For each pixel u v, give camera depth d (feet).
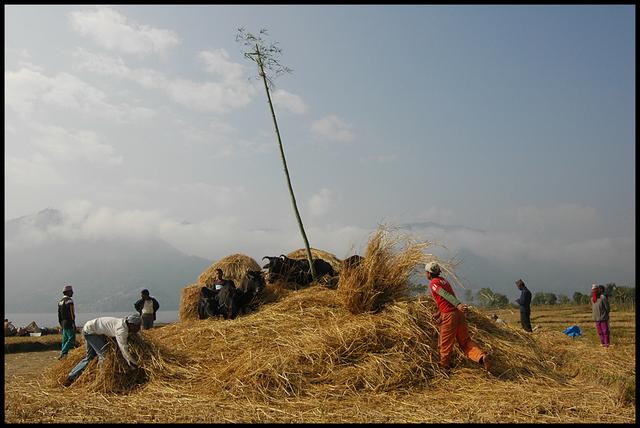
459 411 20.75
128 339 26.45
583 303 140.05
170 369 26.07
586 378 28.37
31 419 19.97
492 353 27.53
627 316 80.53
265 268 39.17
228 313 35.45
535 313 98.02
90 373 26.53
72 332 39.63
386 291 29.45
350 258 31.12
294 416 20.13
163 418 19.90
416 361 25.48
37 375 30.86
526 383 25.58
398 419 19.69
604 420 19.44
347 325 27.17
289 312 30.40
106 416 20.31
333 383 23.95
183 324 35.83
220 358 26.96
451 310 26.14
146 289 43.60
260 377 23.63
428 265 27.66
